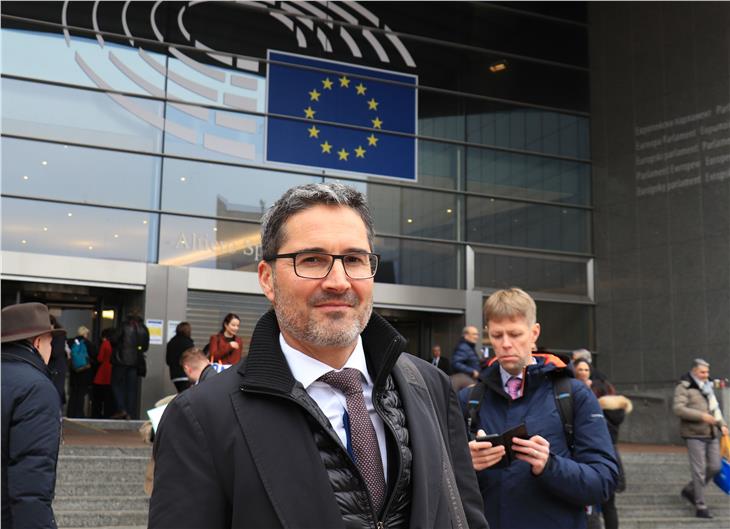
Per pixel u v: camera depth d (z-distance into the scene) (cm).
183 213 1435
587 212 1764
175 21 1491
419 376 188
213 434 160
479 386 326
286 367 166
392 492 163
